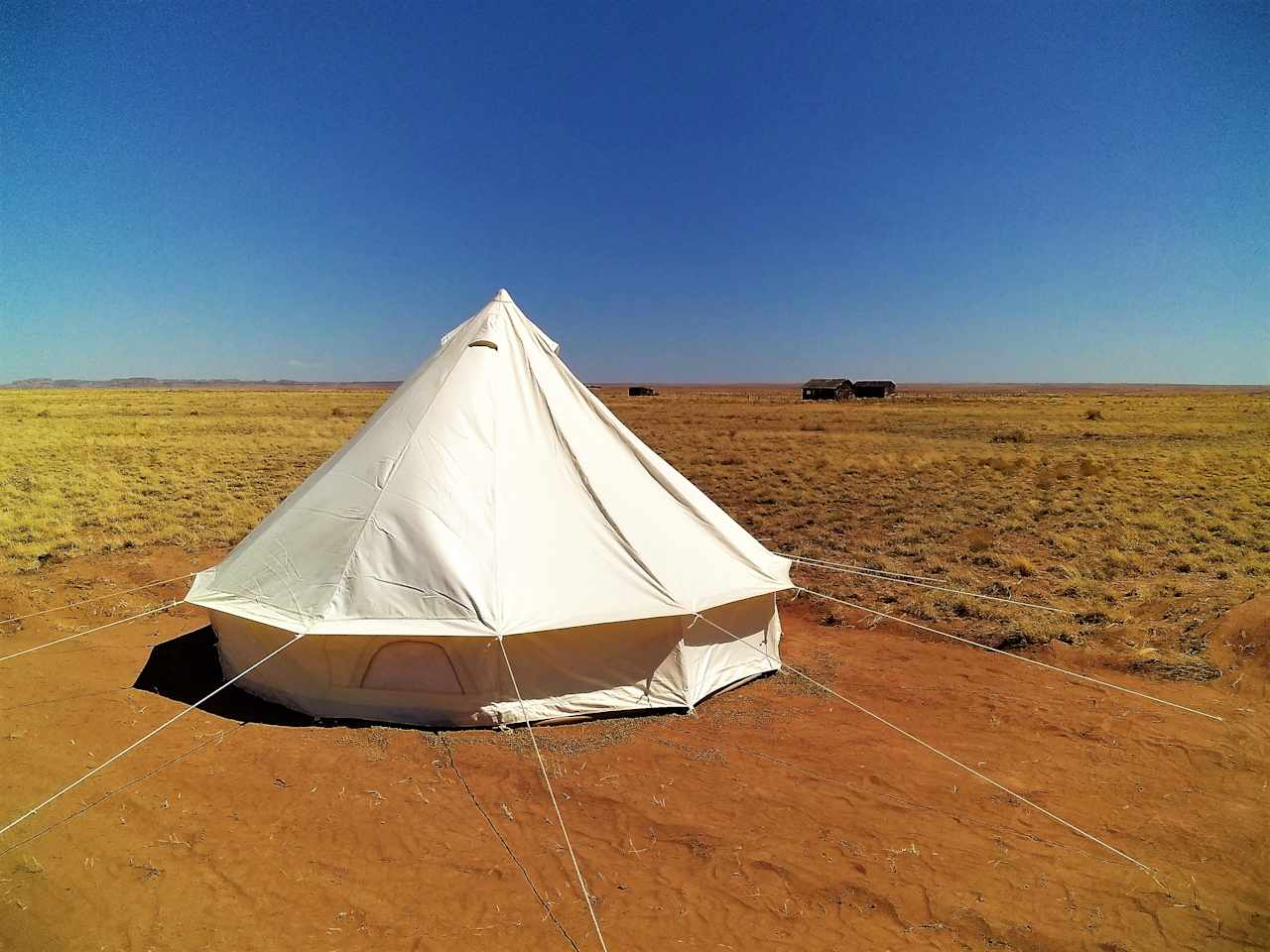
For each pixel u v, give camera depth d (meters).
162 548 13.12
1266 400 92.44
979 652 8.51
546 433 7.65
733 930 3.90
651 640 6.63
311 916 3.91
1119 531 14.46
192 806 4.91
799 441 37.28
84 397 91.00
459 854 4.49
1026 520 16.03
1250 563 11.30
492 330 8.23
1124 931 3.93
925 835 4.81
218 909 3.93
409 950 3.68
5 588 10.22
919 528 15.48
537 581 6.41
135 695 6.71
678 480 8.25
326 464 7.93
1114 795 5.36
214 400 83.56
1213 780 5.57
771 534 15.29
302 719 6.30
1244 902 4.18
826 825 4.91
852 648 8.71
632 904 4.08
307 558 6.59
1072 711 6.80
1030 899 4.18
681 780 5.44
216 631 7.36
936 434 41.78
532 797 5.14
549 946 3.74
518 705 6.23
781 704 6.95
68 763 5.43
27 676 7.02
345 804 4.98
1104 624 9.11
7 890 4.00
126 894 4.01
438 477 6.85
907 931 3.92
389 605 6.12
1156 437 37.62
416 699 6.18
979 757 5.94
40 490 18.88
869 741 6.18
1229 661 7.68
